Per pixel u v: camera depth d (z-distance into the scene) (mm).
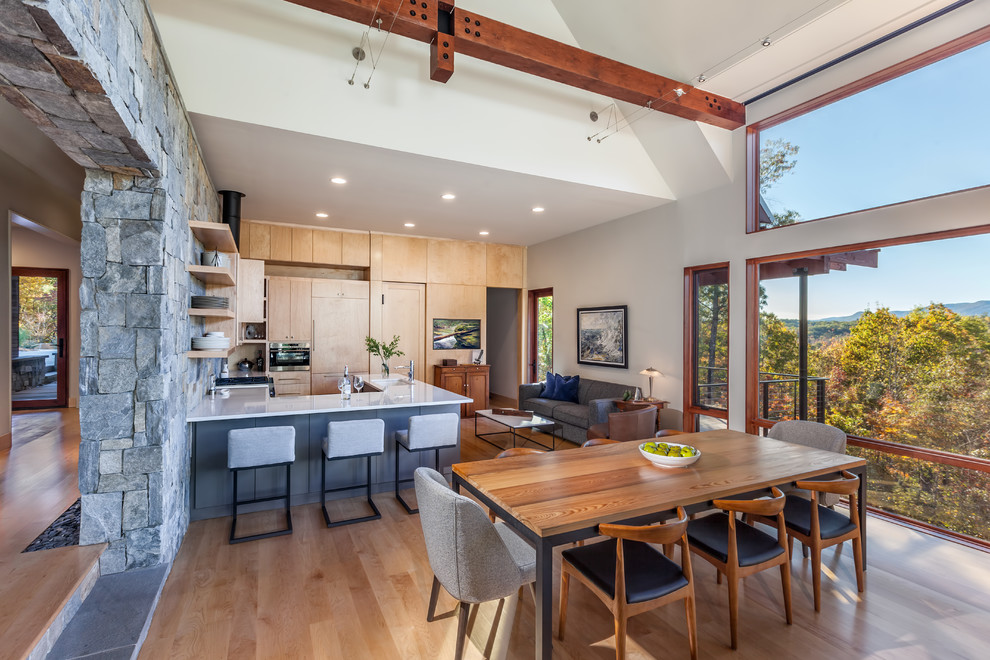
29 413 6441
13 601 1924
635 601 1786
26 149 4047
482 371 7535
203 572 2633
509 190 4789
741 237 4512
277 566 2719
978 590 2504
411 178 4410
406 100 3707
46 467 3967
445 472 4246
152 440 2477
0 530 2678
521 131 4223
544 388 6930
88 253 2375
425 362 7422
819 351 3949
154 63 2287
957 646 2053
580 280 6785
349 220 6262
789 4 3139
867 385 3633
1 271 4441
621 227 6012
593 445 3072
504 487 2143
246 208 5629
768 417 4371
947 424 3199
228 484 3430
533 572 1886
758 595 2473
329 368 6777
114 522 2445
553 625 2227
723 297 4781
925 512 3316
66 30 1257
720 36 3539
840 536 2428
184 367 3123
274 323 6484
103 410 2406
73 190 5195
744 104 4398
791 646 2053
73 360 6809
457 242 7629
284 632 2129
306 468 3689
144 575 2432
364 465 3906
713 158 4535
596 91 3752
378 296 7070
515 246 8117
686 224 5094
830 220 3807
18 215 4578
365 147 3615
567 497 2016
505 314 8906
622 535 1723
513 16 4020
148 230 2455
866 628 2180
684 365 5113
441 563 1804
